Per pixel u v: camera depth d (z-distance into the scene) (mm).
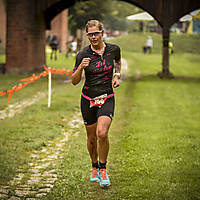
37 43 38438
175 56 66375
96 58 8078
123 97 22875
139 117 17094
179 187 8625
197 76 37969
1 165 10117
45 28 40219
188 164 10305
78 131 14398
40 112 17656
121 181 9023
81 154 11188
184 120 16672
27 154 11281
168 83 30844
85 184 8789
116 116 17156
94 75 8141
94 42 7918
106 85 8250
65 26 79500
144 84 29750
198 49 77938
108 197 8047
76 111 18281
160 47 85625
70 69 40500
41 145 12219
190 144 12500
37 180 9117
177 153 11391
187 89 27312
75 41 60906
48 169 9875
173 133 14109
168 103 21188
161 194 8203
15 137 13102
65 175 9367
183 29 98438
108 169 9891
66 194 8188
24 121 15750
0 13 75688
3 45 76125
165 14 33812
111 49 8227
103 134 7984
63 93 24172
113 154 11242
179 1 33375
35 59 38312
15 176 9391
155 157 10938
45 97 22391
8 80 30688
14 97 22094
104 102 8258
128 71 41750
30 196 8047
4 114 17297
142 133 14023
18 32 36750
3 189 8477
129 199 7941
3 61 52062
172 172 9648
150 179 9141
